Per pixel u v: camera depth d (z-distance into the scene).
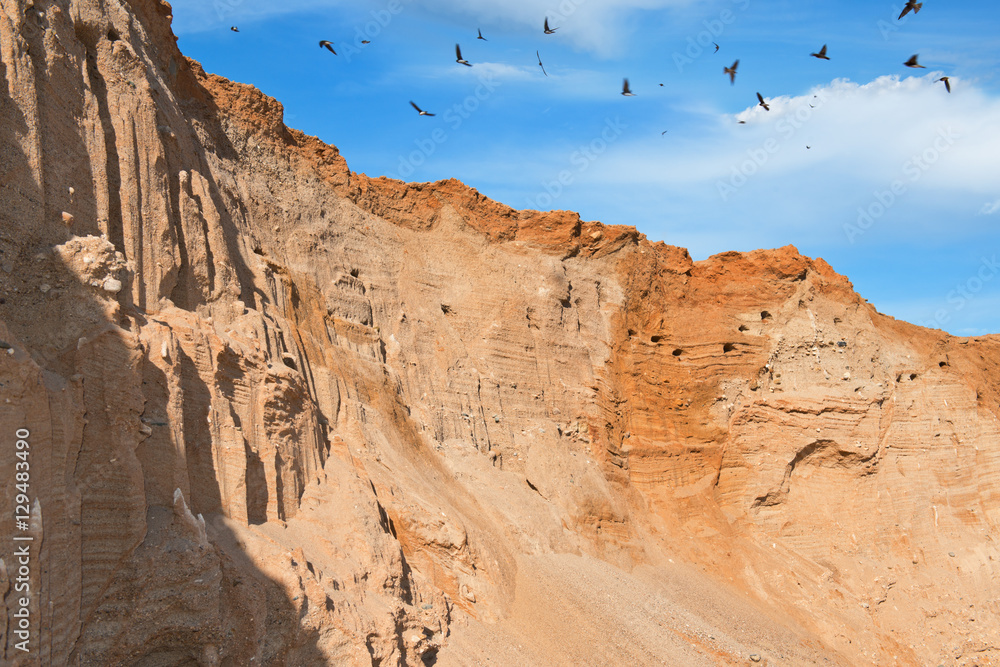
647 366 40.53
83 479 15.14
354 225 34.25
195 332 19.97
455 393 33.19
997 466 43.50
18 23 16.97
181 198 22.12
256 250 28.00
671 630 27.94
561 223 40.97
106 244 17.12
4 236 15.47
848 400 40.78
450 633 22.30
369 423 27.67
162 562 15.82
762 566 36.00
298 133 33.69
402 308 33.91
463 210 38.34
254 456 20.75
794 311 42.66
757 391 41.09
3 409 12.91
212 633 16.09
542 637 24.55
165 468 17.19
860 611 35.62
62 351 15.55
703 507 37.84
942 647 35.28
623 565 32.06
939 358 45.16
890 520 39.56
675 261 43.78
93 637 14.86
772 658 29.50
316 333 28.58
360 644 18.39
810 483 39.88
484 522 28.17
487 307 36.69
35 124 16.59
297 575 18.25
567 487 33.16
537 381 36.34
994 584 38.81
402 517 24.70
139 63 21.50
